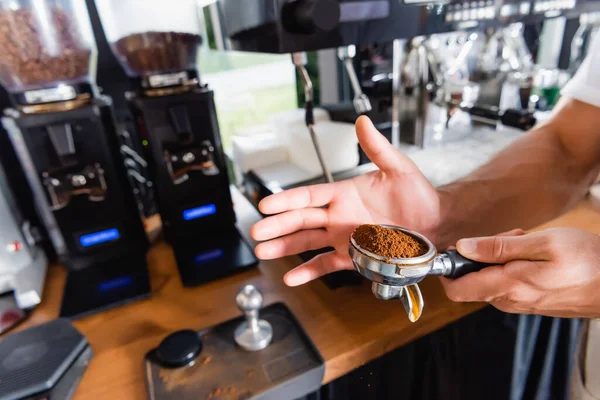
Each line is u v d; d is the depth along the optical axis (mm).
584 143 585
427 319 499
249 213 827
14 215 607
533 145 599
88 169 606
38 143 568
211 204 702
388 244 333
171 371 437
